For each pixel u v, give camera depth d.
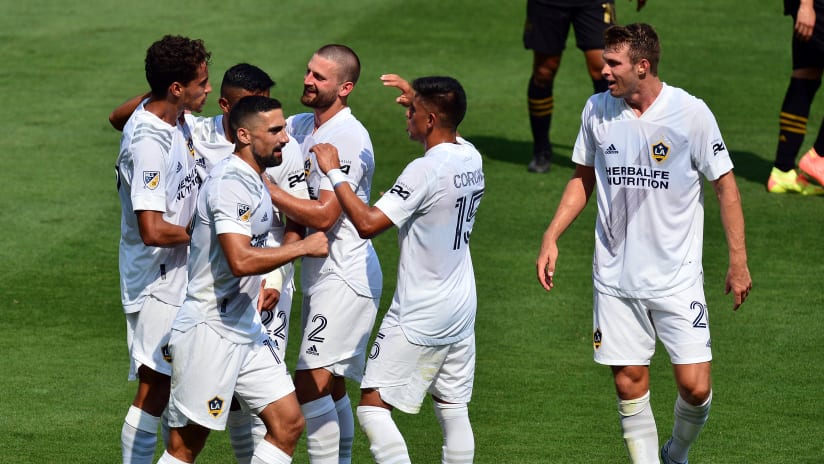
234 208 17.80
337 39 56.12
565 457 22.44
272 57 53.03
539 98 40.47
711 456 22.50
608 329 20.84
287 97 47.53
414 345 19.42
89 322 29.11
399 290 19.55
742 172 41.44
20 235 34.66
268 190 19.52
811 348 27.92
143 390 20.61
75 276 31.94
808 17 37.47
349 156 21.06
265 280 20.73
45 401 24.67
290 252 17.77
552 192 39.28
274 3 62.66
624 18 60.28
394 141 43.59
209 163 21.20
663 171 20.12
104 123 45.31
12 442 22.66
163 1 63.09
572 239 35.44
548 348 27.98
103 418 23.95
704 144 20.08
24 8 61.47
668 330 20.50
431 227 19.12
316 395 21.00
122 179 19.95
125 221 20.33
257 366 18.78
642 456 20.84
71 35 56.75
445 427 20.31
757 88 50.66
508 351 27.78
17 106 47.12
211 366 18.36
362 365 21.48
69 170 40.31
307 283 21.33
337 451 21.14
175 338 18.59
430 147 19.55
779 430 23.70
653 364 27.50
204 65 19.67
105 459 22.05
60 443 22.70
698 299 20.45
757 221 36.81
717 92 50.03
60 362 26.75
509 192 39.16
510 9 61.16
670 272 20.38
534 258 33.75
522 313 30.00
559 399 25.22
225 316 18.44
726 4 63.25
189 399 18.47
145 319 20.30
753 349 27.89
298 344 28.38
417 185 18.81
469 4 61.97
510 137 45.28
